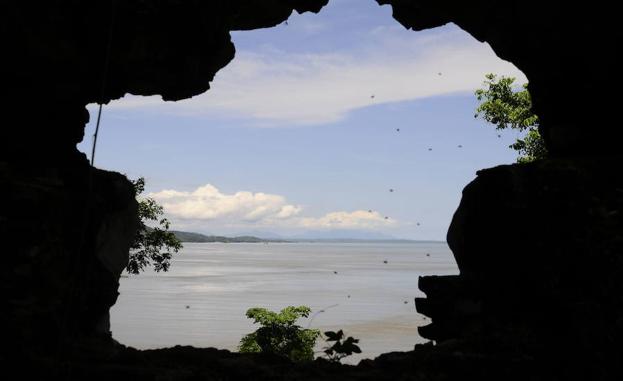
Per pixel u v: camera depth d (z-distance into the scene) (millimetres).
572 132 9992
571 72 10039
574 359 6859
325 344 41312
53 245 7809
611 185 8180
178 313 96312
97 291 8914
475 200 9336
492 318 8359
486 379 6629
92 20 8828
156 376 6453
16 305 6773
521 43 10875
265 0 12000
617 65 9234
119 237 9695
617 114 9445
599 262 7504
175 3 9680
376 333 71938
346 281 183750
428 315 9500
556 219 8141
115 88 10695
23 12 7828
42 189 7715
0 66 8125
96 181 9383
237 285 163375
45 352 6859
